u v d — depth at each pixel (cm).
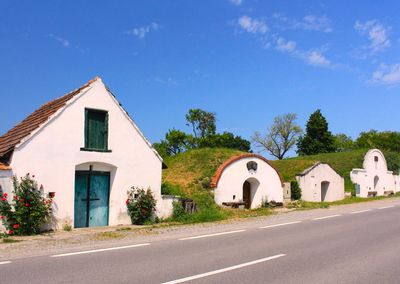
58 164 1550
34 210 1404
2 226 1377
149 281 757
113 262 916
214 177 2439
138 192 1783
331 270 860
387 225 1620
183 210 1917
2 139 1716
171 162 3039
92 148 1661
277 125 8181
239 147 7431
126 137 1770
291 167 3522
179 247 1121
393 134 8762
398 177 4475
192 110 7106
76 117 1617
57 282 741
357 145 9194
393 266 902
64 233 1441
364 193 3844
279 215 2070
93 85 1678
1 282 739
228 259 960
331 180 3494
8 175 1415
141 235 1366
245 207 2675
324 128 7481
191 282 755
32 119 1723
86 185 1672
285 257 989
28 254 1002
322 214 2092
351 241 1235
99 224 1694
